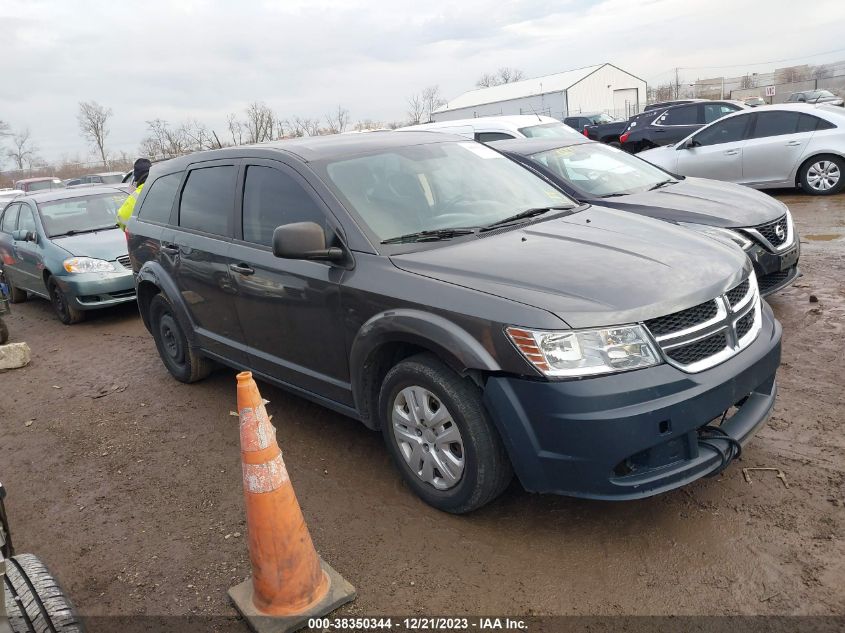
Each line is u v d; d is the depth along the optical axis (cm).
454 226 384
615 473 289
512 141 763
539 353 286
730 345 313
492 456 312
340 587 295
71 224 921
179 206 519
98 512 395
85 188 1000
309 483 395
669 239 361
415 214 388
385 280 343
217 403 536
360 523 349
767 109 1130
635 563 297
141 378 620
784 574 281
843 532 301
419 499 363
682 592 278
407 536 333
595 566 298
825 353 491
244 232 443
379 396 365
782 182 1126
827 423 393
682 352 297
